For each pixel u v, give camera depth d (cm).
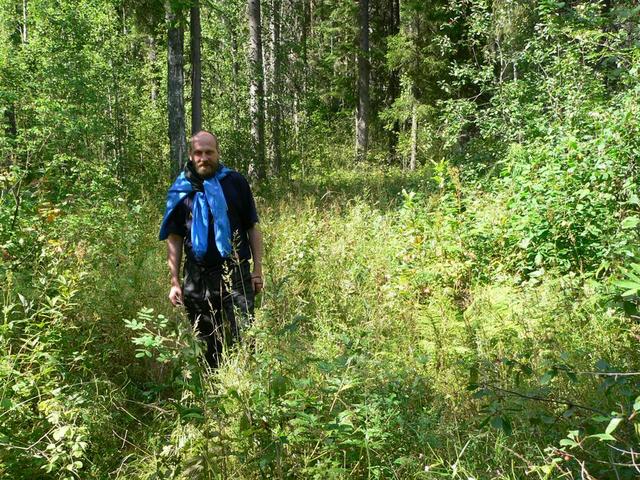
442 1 1977
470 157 1035
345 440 279
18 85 1288
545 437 281
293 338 350
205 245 401
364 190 1170
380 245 712
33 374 345
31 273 452
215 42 1977
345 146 2600
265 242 640
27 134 952
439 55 2056
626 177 592
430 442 284
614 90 908
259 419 275
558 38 920
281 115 2006
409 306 500
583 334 405
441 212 712
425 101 2153
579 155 625
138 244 673
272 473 271
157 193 1233
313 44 2845
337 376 317
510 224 638
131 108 1648
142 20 1446
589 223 585
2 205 544
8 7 1939
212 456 263
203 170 407
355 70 2730
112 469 312
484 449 286
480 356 355
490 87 1014
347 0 2519
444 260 614
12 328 366
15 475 284
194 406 304
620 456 256
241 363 353
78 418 325
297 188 1468
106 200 841
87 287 448
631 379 280
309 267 604
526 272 610
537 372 342
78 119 1060
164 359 308
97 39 1616
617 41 833
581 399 308
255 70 1698
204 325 410
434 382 352
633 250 376
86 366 367
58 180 789
